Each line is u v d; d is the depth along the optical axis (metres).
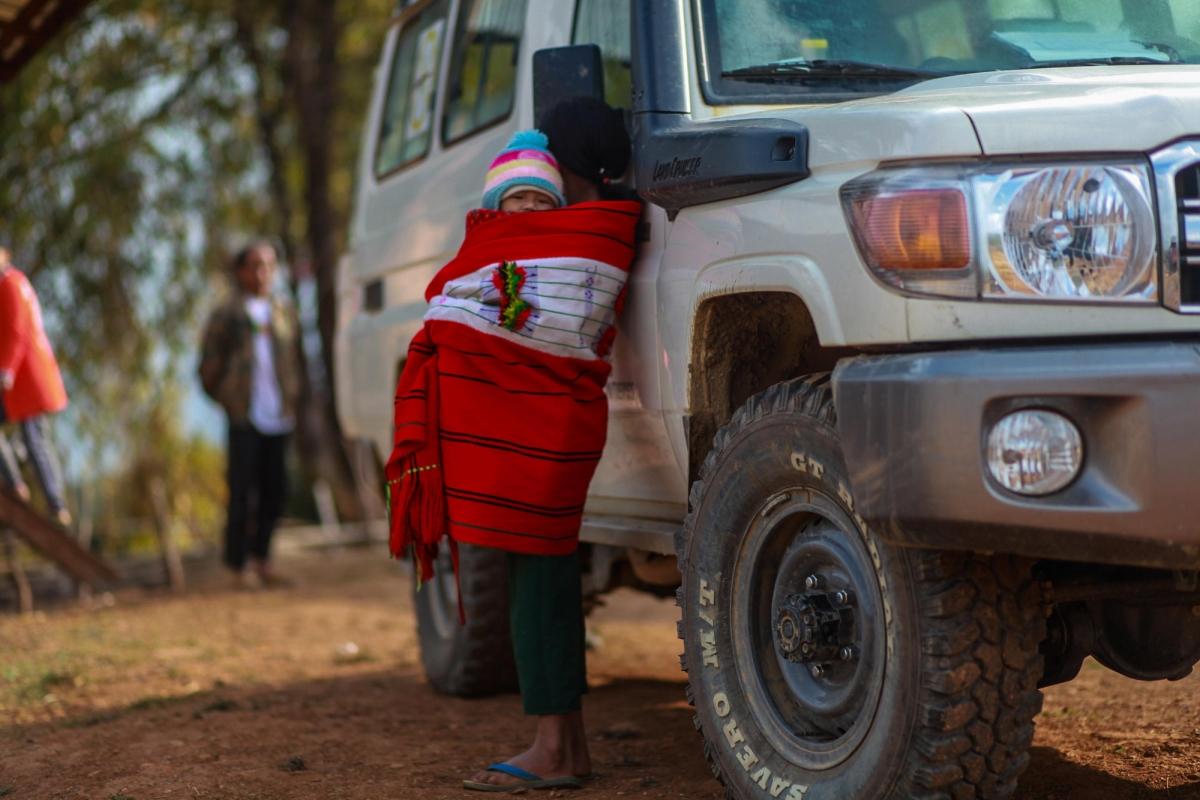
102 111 11.67
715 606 3.17
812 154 2.89
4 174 11.32
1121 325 2.50
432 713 4.80
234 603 8.32
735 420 3.11
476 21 4.88
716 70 3.37
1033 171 2.54
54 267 11.53
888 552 2.67
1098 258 2.50
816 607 2.87
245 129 12.95
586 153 3.58
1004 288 2.53
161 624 7.48
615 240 3.49
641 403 3.60
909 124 2.66
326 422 13.39
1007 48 3.35
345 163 14.23
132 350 11.74
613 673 5.62
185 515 12.34
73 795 3.78
